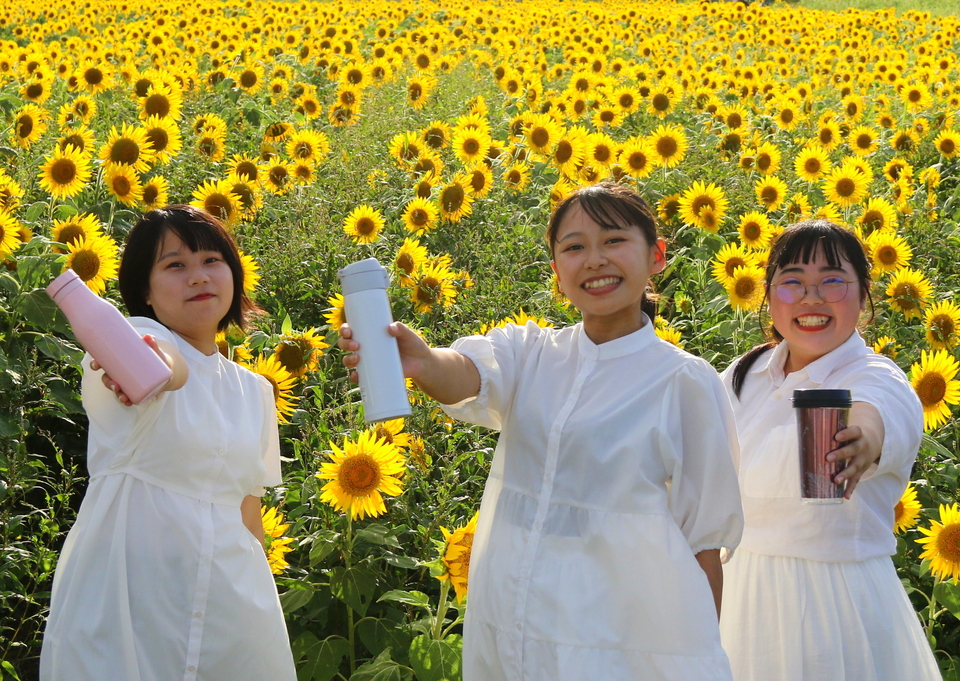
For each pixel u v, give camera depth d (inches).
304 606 133.7
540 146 294.2
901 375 103.0
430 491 146.9
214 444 98.6
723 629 107.1
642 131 394.3
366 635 128.0
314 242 230.4
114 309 87.8
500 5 928.3
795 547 102.3
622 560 85.6
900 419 96.4
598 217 90.0
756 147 344.2
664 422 87.7
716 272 205.5
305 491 136.2
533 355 95.7
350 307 85.6
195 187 271.7
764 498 104.6
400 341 87.0
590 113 396.5
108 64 379.6
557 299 189.6
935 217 277.1
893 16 887.7
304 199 258.1
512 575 88.2
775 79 565.6
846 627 100.3
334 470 121.6
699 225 248.8
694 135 382.0
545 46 637.9
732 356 200.7
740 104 446.9
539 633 85.8
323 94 450.3
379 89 413.7
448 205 250.7
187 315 101.5
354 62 464.1
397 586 138.3
